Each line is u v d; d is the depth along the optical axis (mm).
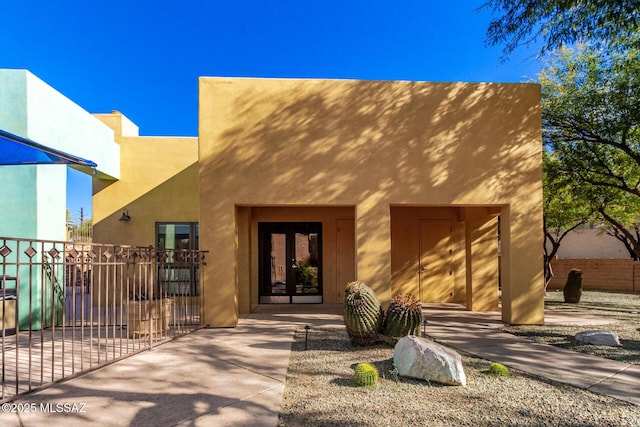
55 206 8469
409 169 7992
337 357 5605
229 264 7785
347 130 7980
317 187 7895
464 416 3658
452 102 8148
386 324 6203
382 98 8062
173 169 11891
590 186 10430
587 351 5934
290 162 7898
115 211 11688
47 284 8094
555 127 9656
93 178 11664
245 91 7934
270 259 11258
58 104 8430
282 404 3957
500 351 5934
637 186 9953
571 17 7277
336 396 4141
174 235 11883
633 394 4203
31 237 7812
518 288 7969
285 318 8844
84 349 6059
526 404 3932
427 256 11117
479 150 8125
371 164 7969
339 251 11102
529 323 7922
